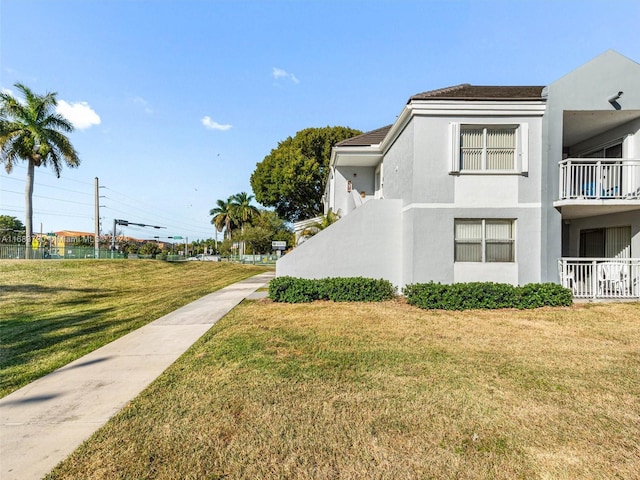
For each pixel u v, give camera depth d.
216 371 4.98
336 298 10.81
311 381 4.60
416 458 3.00
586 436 3.34
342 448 3.13
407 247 11.29
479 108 10.52
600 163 10.39
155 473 2.80
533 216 10.59
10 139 25.72
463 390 4.33
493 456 3.03
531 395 4.19
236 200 61.31
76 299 13.88
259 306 10.15
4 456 3.02
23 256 25.86
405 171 11.57
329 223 14.90
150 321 8.73
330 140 34.00
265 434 3.36
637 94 10.12
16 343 6.92
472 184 10.73
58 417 3.72
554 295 9.55
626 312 8.83
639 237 10.52
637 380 4.63
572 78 10.31
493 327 7.48
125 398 4.18
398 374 4.84
